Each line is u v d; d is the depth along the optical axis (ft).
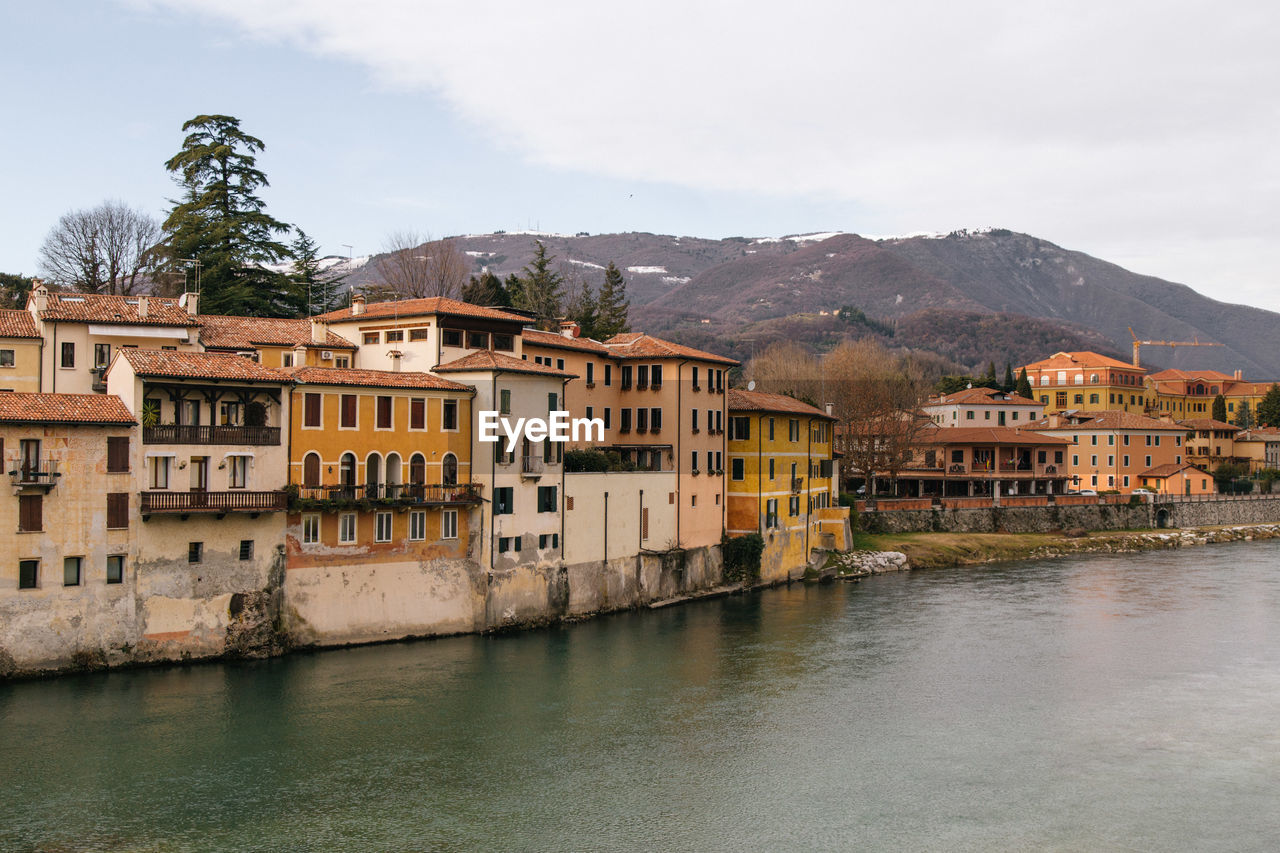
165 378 187.11
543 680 196.24
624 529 261.44
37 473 173.78
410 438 218.38
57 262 339.16
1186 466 554.05
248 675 188.14
